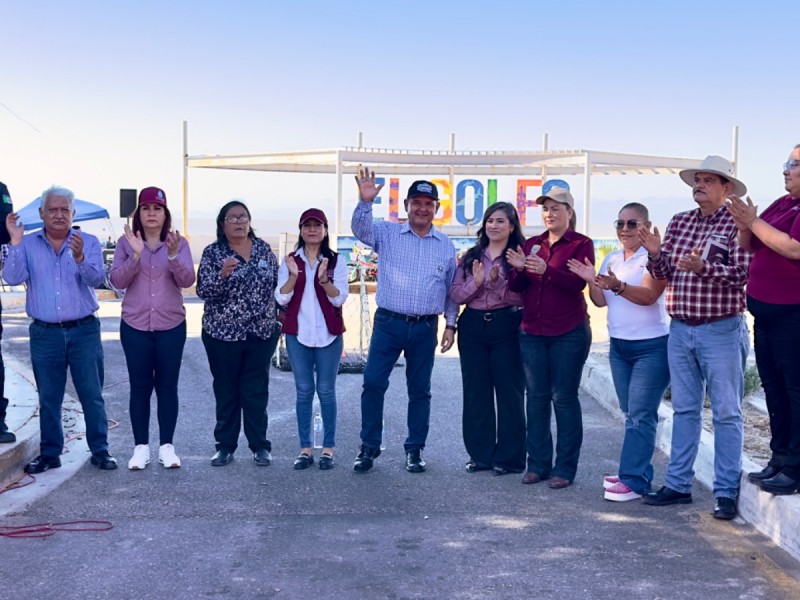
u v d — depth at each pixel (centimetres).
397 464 733
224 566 503
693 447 618
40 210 684
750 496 577
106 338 1486
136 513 597
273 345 727
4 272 682
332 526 573
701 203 589
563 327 664
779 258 544
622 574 493
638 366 635
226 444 728
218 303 706
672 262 603
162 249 700
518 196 3125
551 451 686
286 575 490
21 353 1320
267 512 602
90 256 685
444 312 730
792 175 537
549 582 481
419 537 552
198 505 615
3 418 716
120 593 466
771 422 578
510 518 592
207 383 1084
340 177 2711
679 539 550
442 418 909
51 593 466
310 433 726
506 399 699
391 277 704
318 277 707
